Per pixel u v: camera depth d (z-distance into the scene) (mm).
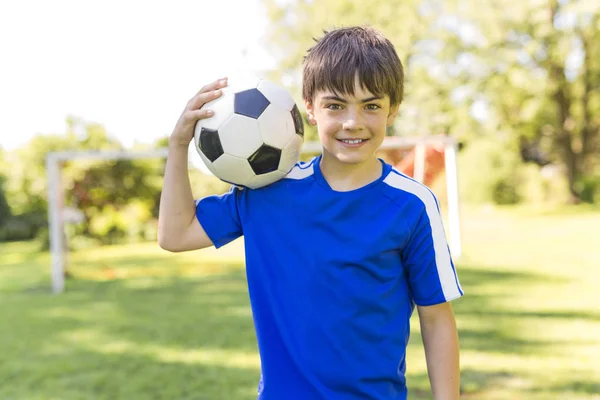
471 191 19484
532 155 22688
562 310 4871
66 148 13375
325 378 1214
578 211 15906
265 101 1367
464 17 17594
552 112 18828
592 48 17750
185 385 3312
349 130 1224
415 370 3400
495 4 17031
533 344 3906
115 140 13492
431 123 18922
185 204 1374
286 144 1360
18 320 5426
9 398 3195
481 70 18266
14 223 16188
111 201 13062
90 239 13039
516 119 19234
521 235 10977
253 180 1337
